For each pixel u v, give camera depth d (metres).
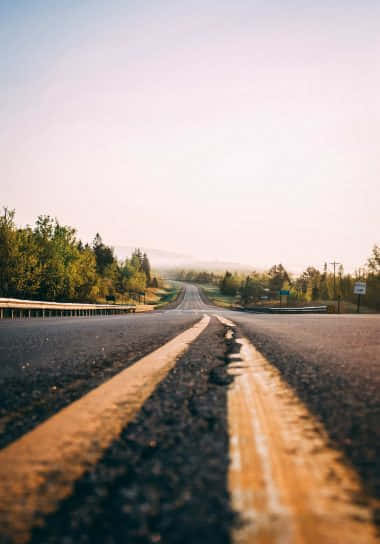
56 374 2.43
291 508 0.75
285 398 1.77
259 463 1.00
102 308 32.19
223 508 0.76
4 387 2.04
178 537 0.66
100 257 110.94
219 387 2.03
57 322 9.45
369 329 6.95
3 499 0.83
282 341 4.59
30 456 1.07
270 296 126.19
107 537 0.67
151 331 6.19
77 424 1.38
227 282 181.25
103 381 2.21
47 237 44.09
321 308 43.09
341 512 0.73
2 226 35.34
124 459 1.05
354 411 1.54
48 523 0.73
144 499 0.82
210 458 1.05
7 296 36.88
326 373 2.43
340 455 1.06
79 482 0.91
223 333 5.85
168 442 1.19
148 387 2.03
